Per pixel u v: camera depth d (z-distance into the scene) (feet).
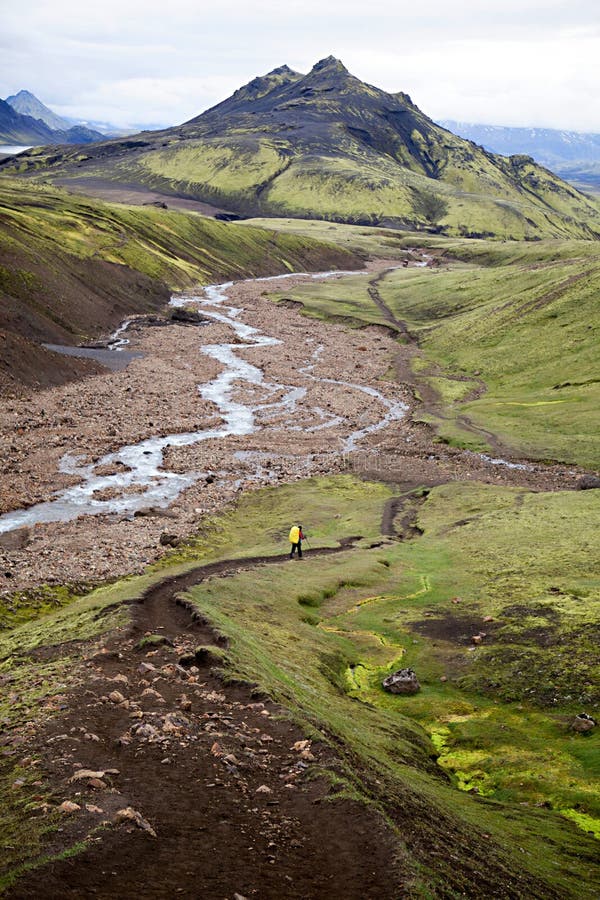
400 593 151.02
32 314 395.55
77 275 490.08
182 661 88.33
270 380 399.65
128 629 101.45
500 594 143.84
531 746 90.74
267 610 130.41
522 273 574.15
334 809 54.95
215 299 630.33
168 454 272.31
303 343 496.23
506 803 78.59
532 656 113.50
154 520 208.44
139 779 56.75
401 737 90.48
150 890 42.06
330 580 155.02
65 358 360.48
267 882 44.88
